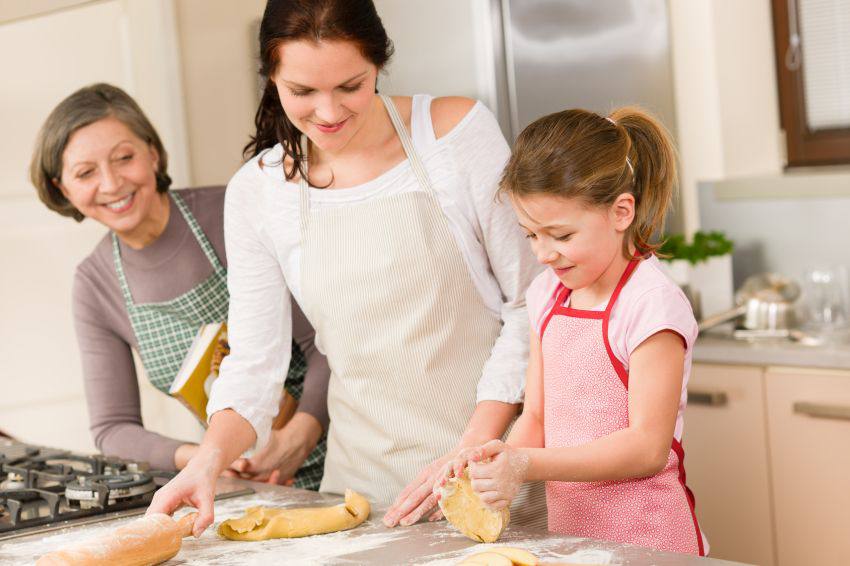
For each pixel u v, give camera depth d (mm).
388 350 1521
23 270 2854
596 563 1103
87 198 1868
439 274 1501
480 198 1498
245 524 1316
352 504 1356
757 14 3176
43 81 2822
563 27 2701
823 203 2926
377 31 1339
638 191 1349
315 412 1866
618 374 1355
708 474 2635
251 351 1594
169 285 1981
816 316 2740
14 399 2848
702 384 2629
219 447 1478
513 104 2582
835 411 2398
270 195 1563
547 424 1433
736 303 2889
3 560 1261
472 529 1218
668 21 3014
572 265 1310
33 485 1604
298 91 1331
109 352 2035
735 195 3059
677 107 3074
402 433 1533
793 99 3229
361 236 1517
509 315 1549
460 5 2584
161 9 2742
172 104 2766
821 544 2473
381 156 1523
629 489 1348
